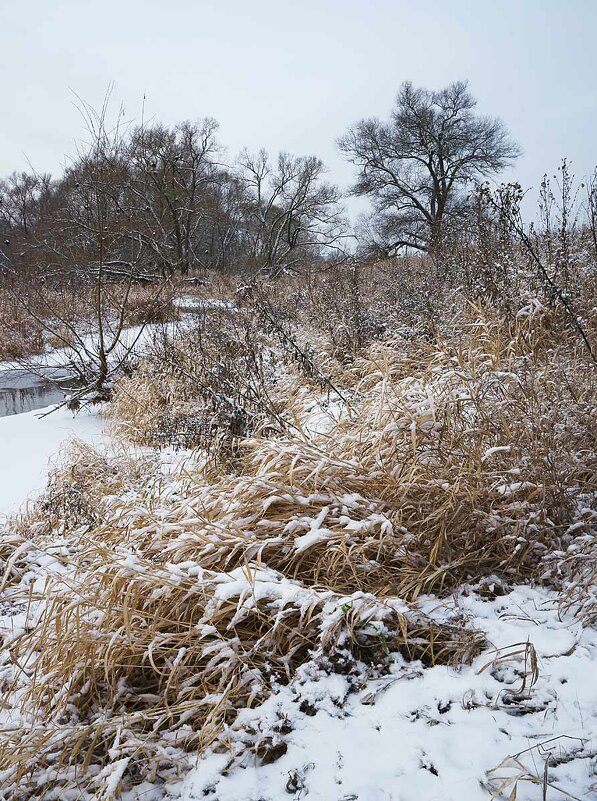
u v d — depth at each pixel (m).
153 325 10.89
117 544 3.16
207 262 39.91
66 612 2.54
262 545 2.73
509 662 2.24
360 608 2.45
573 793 1.68
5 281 14.96
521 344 4.26
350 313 7.70
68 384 11.47
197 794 1.92
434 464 3.21
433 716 2.07
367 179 40.75
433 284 7.48
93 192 11.47
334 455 3.45
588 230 7.12
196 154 36.34
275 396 6.04
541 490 2.95
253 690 2.24
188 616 2.61
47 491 5.04
